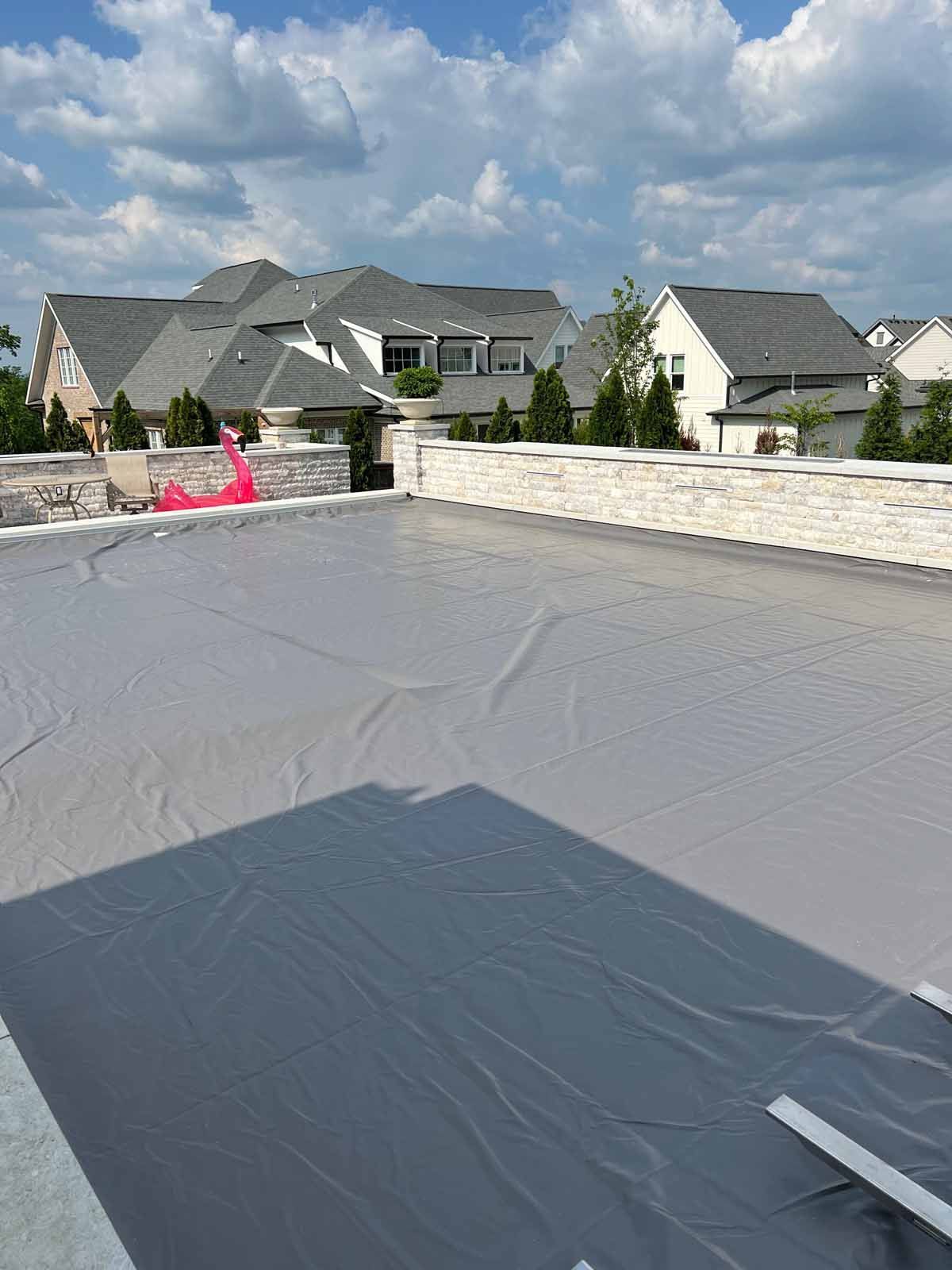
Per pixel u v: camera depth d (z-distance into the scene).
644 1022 2.84
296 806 4.38
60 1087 2.67
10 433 31.56
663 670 6.13
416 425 13.91
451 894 3.58
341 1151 2.41
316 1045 2.80
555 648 6.67
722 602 7.87
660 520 10.91
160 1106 2.59
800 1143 2.34
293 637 7.10
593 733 5.12
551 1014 2.89
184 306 35.56
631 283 25.20
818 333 34.19
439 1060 2.71
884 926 3.28
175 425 21.91
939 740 4.86
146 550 10.66
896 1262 2.05
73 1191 2.19
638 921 3.36
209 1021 2.93
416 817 4.22
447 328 33.25
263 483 15.58
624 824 4.09
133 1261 2.12
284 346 29.33
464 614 7.66
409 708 5.57
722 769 4.61
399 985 3.06
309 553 10.36
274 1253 2.14
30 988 3.12
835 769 4.55
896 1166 2.28
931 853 3.75
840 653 6.36
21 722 5.51
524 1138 2.43
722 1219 2.17
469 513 12.99
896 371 34.66
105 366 31.72
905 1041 2.71
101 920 3.50
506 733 5.16
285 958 3.22
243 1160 2.40
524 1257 2.10
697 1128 2.43
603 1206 2.22
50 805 4.46
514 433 22.81
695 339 32.28
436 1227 2.19
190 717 5.51
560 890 3.58
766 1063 2.65
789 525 9.60
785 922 3.32
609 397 17.28
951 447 23.95
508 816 4.20
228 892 3.66
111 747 5.11
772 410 30.03
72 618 7.81
